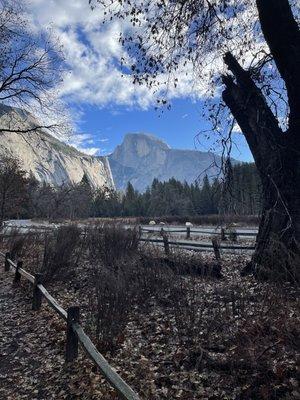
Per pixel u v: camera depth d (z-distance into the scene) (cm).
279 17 756
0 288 1085
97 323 609
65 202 6662
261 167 865
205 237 2236
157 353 573
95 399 473
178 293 720
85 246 1304
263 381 454
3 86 1839
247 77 895
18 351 653
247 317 561
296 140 814
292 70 771
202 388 470
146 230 2142
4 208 2641
